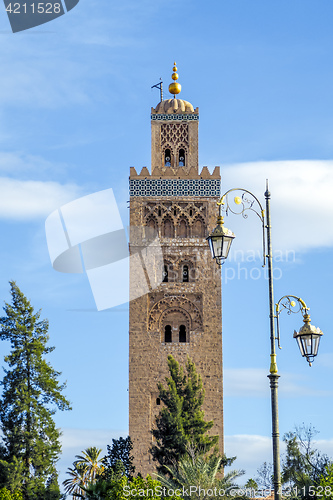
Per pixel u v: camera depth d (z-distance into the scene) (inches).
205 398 3831.2
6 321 3905.0
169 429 3469.5
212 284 3951.8
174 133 4131.4
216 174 4045.3
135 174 4042.8
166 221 4015.8
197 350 3885.3
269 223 1589.6
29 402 3767.2
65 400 3848.4
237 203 1611.7
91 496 2945.4
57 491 3715.6
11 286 3959.2
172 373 3649.1
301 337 1589.6
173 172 4047.7
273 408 1509.6
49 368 3878.0
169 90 4210.1
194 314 3934.5
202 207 4015.8
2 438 3742.6
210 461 3036.4
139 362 3875.5
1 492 3378.4
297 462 3956.7
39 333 3946.9
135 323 3917.3
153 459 3531.0
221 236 1537.9
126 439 3740.2
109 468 3563.0
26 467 3722.9
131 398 3836.1
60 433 3816.4
